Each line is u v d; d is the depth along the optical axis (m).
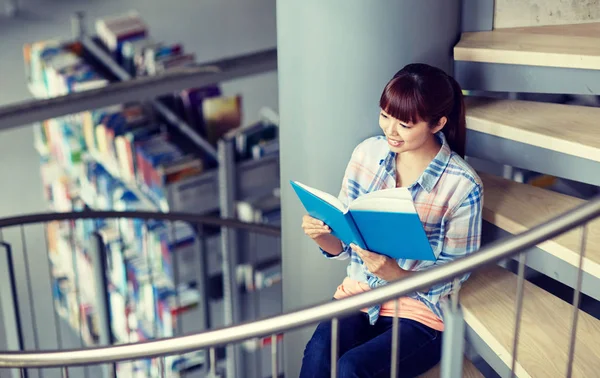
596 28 3.24
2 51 8.67
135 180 5.04
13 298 4.20
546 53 2.81
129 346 2.45
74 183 6.24
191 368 4.79
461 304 2.71
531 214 2.78
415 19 2.89
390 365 2.56
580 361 2.45
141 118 5.32
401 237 2.40
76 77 5.85
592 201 1.99
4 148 7.81
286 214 3.30
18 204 7.13
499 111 3.01
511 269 3.45
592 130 2.76
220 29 9.26
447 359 2.18
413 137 2.50
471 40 3.09
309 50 2.96
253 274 4.66
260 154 4.68
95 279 4.33
